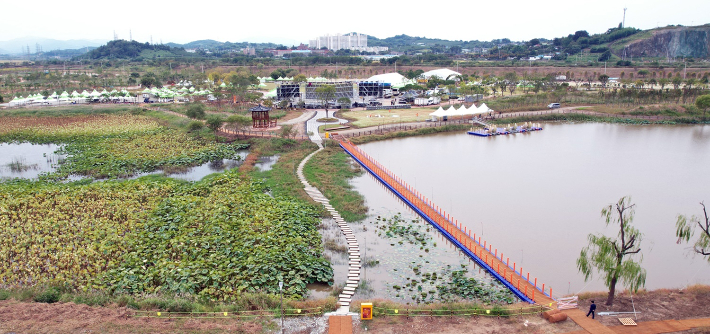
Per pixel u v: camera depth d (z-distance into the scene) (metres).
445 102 185.75
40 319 39.25
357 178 89.31
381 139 122.88
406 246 58.88
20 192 73.00
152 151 102.69
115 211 64.94
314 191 79.06
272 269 49.47
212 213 64.19
